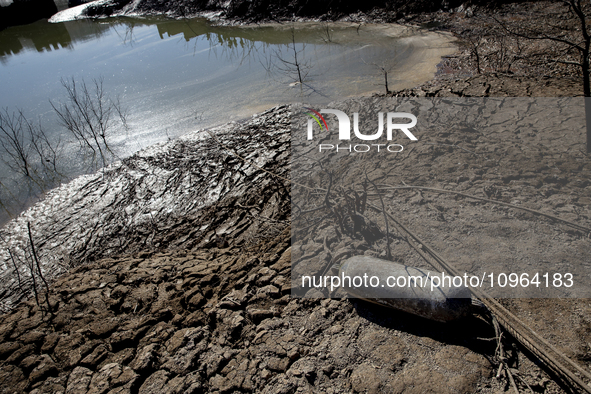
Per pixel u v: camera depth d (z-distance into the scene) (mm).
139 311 4438
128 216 7289
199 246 6164
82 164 9227
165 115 10977
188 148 9062
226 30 18562
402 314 3580
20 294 5895
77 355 3930
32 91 13492
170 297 4562
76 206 7816
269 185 7121
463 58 11266
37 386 3686
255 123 9680
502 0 13883
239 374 3355
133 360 3748
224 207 6934
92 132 10320
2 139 10508
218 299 4324
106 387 3479
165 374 3508
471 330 3320
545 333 3189
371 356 3271
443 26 14148
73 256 6551
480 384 2918
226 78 12977
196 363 3566
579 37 10117
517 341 3180
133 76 14039
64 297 4922
